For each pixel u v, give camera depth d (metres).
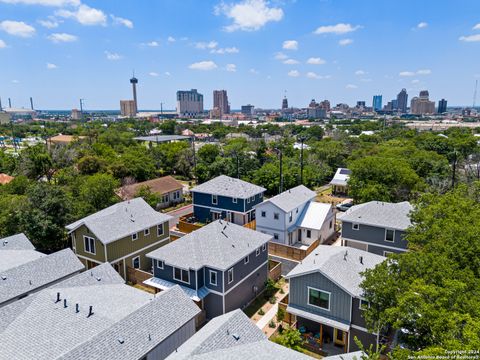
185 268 23.41
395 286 15.66
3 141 126.38
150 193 47.91
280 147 78.94
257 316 24.41
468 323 11.71
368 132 136.75
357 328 19.58
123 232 29.33
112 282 22.78
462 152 71.69
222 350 15.08
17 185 43.97
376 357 12.97
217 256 24.09
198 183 67.81
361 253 23.09
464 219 20.19
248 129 159.38
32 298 19.58
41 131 146.00
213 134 144.25
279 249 33.25
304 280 21.02
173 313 18.73
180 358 14.34
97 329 16.94
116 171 58.59
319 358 19.73
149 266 32.12
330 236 39.38
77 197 40.66
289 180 56.09
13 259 25.59
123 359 15.39
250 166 65.06
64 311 18.36
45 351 15.84
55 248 34.16
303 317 21.02
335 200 55.06
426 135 89.69
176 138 120.94
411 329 14.32
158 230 33.00
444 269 15.63
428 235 20.23
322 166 68.62
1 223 32.69
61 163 62.62
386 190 42.69
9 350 16.09
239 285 24.94
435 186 45.91
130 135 116.69
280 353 15.29
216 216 43.75
